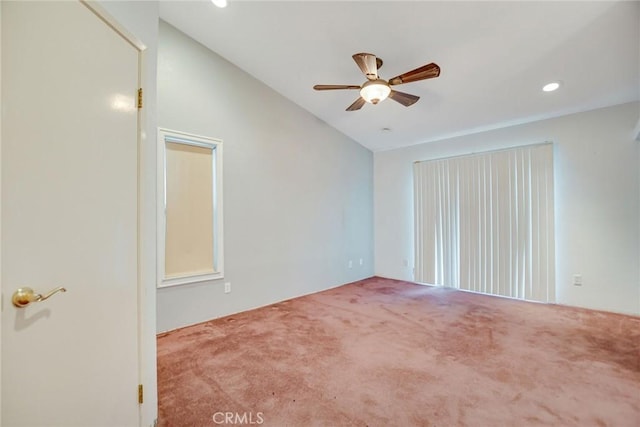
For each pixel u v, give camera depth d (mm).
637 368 2037
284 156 3799
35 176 901
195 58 2938
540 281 3559
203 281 2996
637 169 3045
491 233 3926
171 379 1934
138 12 1396
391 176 5117
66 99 1002
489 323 2916
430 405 1667
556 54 2420
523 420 1540
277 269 3709
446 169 4371
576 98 3062
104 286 1167
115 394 1223
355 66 3008
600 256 3248
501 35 2283
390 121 4031
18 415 858
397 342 2496
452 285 4312
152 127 1484
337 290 4305
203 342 2502
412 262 4832
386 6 2160
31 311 892
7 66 827
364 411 1622
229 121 3213
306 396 1755
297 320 3043
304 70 3209
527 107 3324
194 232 2988
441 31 2318
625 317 3031
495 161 3898
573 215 3396
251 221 3428
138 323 1372
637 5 1885
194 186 2994
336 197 4586
